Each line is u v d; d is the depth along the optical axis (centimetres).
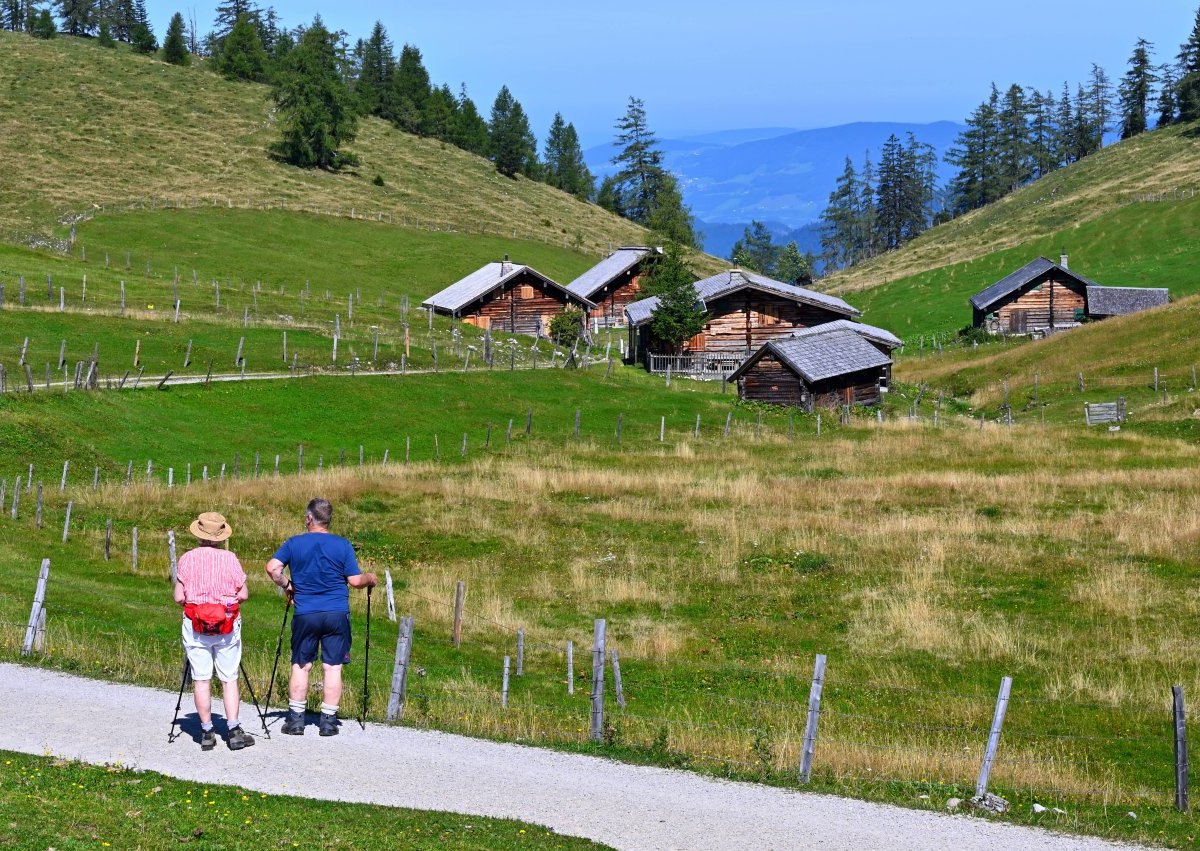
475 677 2378
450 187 16125
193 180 13262
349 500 4072
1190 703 2275
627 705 2247
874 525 3781
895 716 2238
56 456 4444
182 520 3750
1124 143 19288
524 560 3519
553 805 1406
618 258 11394
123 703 1725
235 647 1524
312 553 1584
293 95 15212
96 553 3291
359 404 5791
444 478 4488
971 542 3503
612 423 6059
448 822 1312
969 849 1348
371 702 1889
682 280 8362
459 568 3425
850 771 1688
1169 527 3531
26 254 8425
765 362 6912
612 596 3119
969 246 15038
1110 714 2230
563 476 4534
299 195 13475
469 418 5866
